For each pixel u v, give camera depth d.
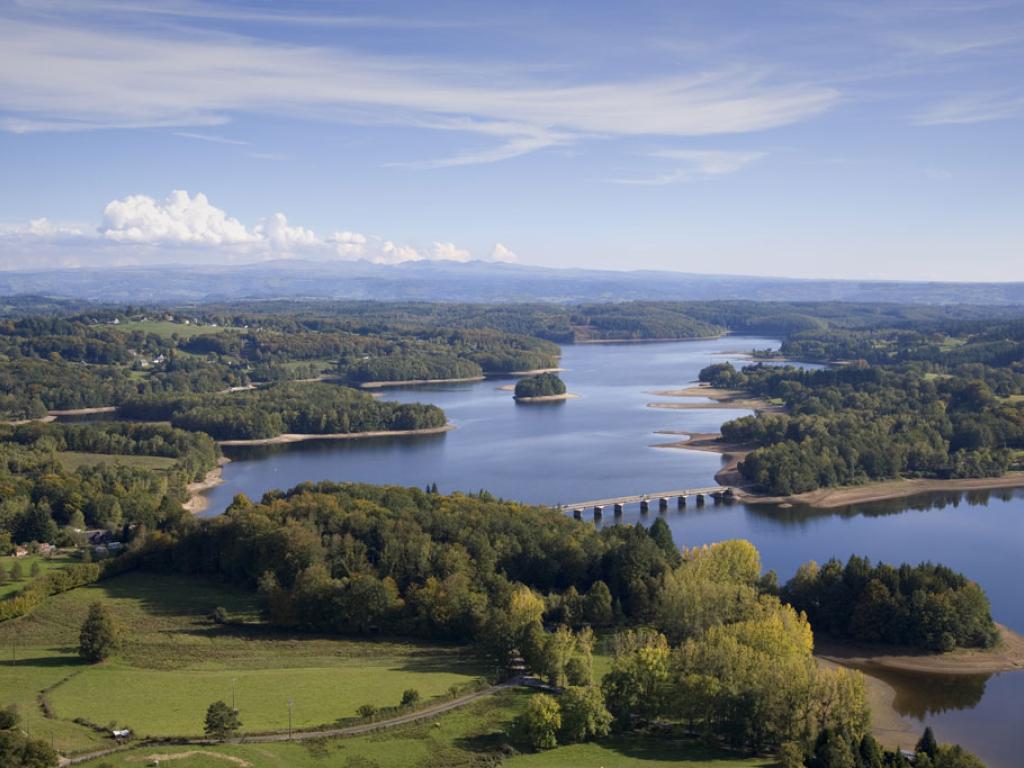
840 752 129.25
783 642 161.75
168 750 127.38
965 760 128.62
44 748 117.69
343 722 141.75
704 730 147.38
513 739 138.88
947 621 192.50
